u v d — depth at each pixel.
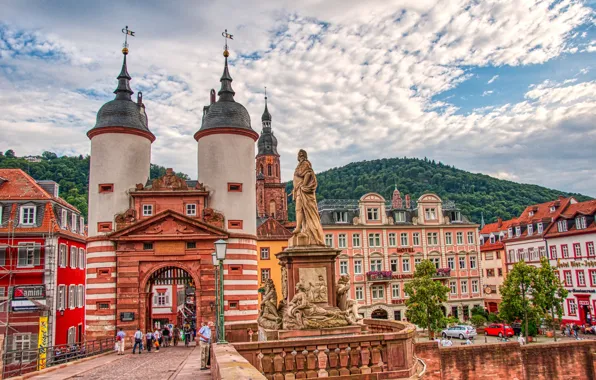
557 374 31.09
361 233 69.12
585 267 61.19
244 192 43.50
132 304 39.56
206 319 40.06
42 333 42.75
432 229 72.31
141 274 40.16
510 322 51.88
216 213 42.19
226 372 10.09
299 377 15.38
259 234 64.69
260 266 63.62
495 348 30.45
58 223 47.50
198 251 40.72
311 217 20.89
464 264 73.00
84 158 134.25
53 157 134.12
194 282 41.09
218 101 45.28
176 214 40.53
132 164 42.72
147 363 27.28
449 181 187.25
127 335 39.00
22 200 45.69
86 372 23.55
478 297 72.69
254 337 25.36
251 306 41.84
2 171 48.94
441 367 29.52
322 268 20.23
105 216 41.19
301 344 15.64
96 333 39.19
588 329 57.91
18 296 42.53
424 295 51.78
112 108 43.25
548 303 49.06
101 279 39.94
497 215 143.88
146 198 41.81
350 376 15.74
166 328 41.34
